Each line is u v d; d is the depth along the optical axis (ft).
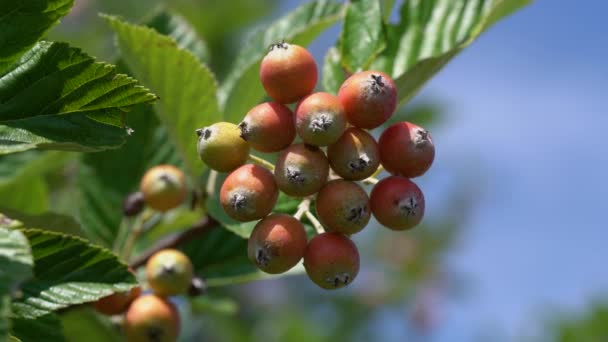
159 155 1.54
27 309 1.21
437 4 1.48
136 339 1.37
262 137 1.24
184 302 1.73
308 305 2.68
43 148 1.19
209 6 2.15
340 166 1.23
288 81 1.24
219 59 2.13
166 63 1.39
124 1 2.19
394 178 1.25
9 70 1.18
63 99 1.19
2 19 1.17
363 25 1.41
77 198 1.53
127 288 1.22
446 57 1.35
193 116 1.42
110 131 1.19
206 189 1.44
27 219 1.32
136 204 1.44
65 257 1.22
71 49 1.19
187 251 1.48
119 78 1.19
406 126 1.26
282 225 1.23
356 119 1.24
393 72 1.46
